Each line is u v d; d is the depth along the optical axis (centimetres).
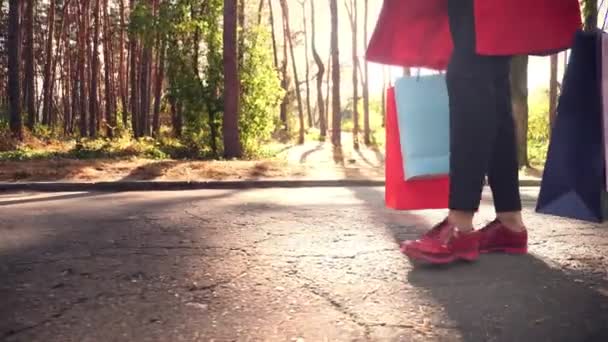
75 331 164
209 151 1503
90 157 1388
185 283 214
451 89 228
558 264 235
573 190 198
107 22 3048
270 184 808
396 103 248
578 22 211
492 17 211
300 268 235
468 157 225
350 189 727
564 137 198
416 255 232
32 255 268
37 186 766
